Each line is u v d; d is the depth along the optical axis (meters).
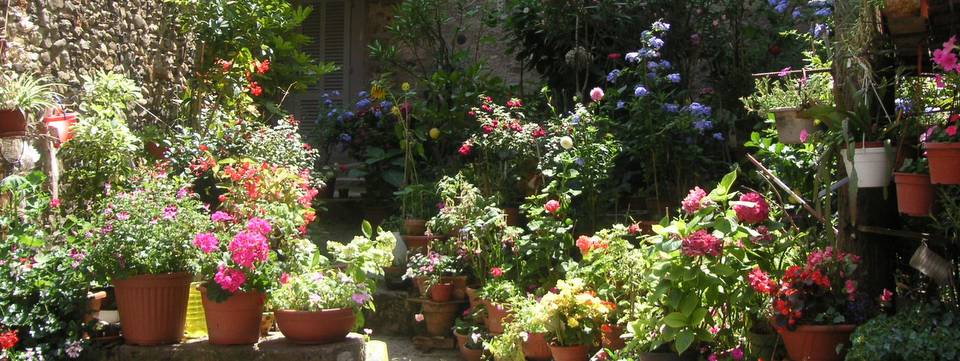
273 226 4.63
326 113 8.05
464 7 8.54
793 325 3.37
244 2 6.60
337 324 4.24
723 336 3.82
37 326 4.14
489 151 6.40
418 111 7.18
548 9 7.29
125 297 4.23
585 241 4.61
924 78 3.59
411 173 7.18
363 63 9.30
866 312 3.38
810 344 3.36
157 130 5.79
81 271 4.16
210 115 6.45
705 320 3.71
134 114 5.85
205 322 4.66
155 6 6.23
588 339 4.46
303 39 8.10
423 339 5.54
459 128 7.21
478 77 7.57
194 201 4.55
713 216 3.74
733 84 7.14
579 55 7.02
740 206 3.61
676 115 6.15
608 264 4.53
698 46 7.21
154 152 5.70
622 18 7.10
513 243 5.39
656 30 6.28
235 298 4.18
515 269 5.44
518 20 7.54
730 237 3.64
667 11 7.18
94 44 5.46
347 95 9.30
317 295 4.21
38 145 4.75
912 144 3.40
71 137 4.99
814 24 5.83
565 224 5.52
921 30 3.39
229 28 6.46
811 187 4.71
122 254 4.13
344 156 8.84
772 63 7.18
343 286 4.34
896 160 3.36
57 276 4.25
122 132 5.11
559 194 5.46
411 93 7.15
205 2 6.32
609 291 4.47
